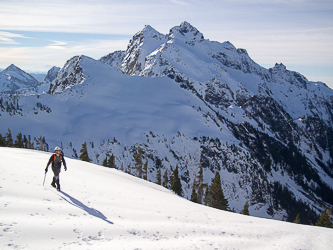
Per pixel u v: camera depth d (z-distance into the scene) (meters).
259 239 12.14
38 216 8.80
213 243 10.17
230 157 122.81
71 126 132.62
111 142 120.94
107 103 160.75
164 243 9.12
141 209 12.91
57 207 10.13
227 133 155.88
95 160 112.44
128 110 153.25
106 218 10.32
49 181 14.13
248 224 14.83
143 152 118.00
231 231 12.48
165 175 79.31
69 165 25.14
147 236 9.45
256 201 112.12
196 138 128.25
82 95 164.62
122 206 12.63
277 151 190.25
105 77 196.75
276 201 115.19
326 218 51.75
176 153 121.19
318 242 13.56
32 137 116.50
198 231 11.36
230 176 116.44
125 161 113.50
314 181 178.00
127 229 9.62
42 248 6.93
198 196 41.53
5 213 8.34
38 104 143.50
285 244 12.12
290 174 171.50
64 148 115.00
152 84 197.62
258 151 168.62
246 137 179.12
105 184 17.94
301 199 131.25
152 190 22.61
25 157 22.56
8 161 16.94
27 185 11.98
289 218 109.12
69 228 8.48
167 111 156.25
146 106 160.88
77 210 10.34
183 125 138.75
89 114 144.88
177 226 11.36
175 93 189.25
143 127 132.88
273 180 140.75
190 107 167.62
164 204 15.63
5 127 118.31
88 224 9.18
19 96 144.88
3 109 129.25
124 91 180.50
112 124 134.50
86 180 17.80
